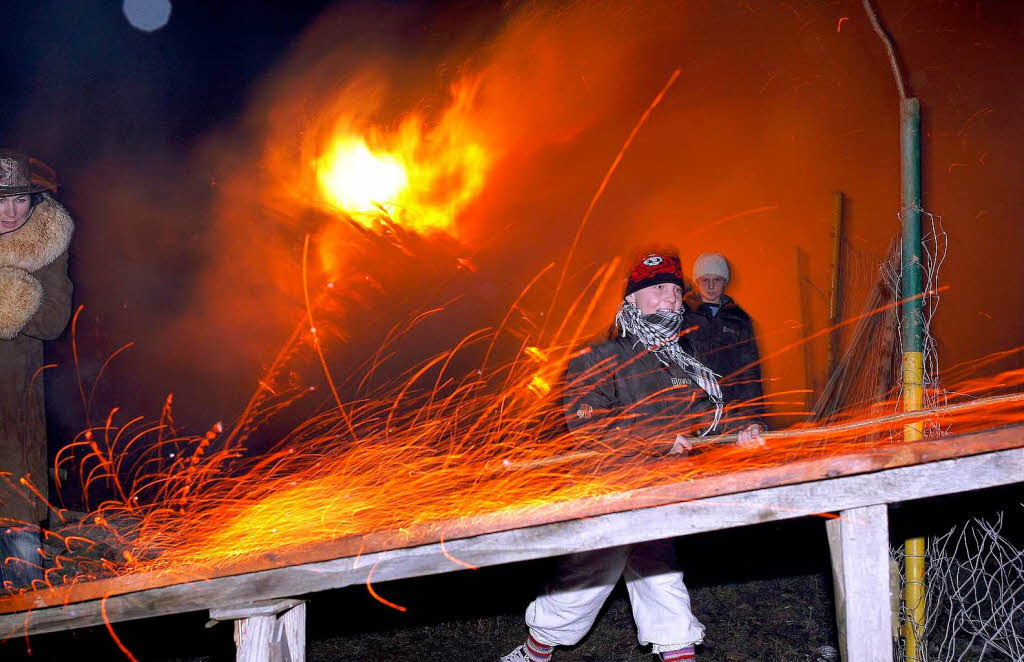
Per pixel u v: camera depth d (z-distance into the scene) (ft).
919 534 11.69
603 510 8.33
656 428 11.43
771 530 17.60
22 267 13.15
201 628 14.79
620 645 13.67
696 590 15.48
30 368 13.28
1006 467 7.93
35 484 13.29
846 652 8.37
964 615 13.14
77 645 14.32
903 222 11.68
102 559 14.46
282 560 8.86
